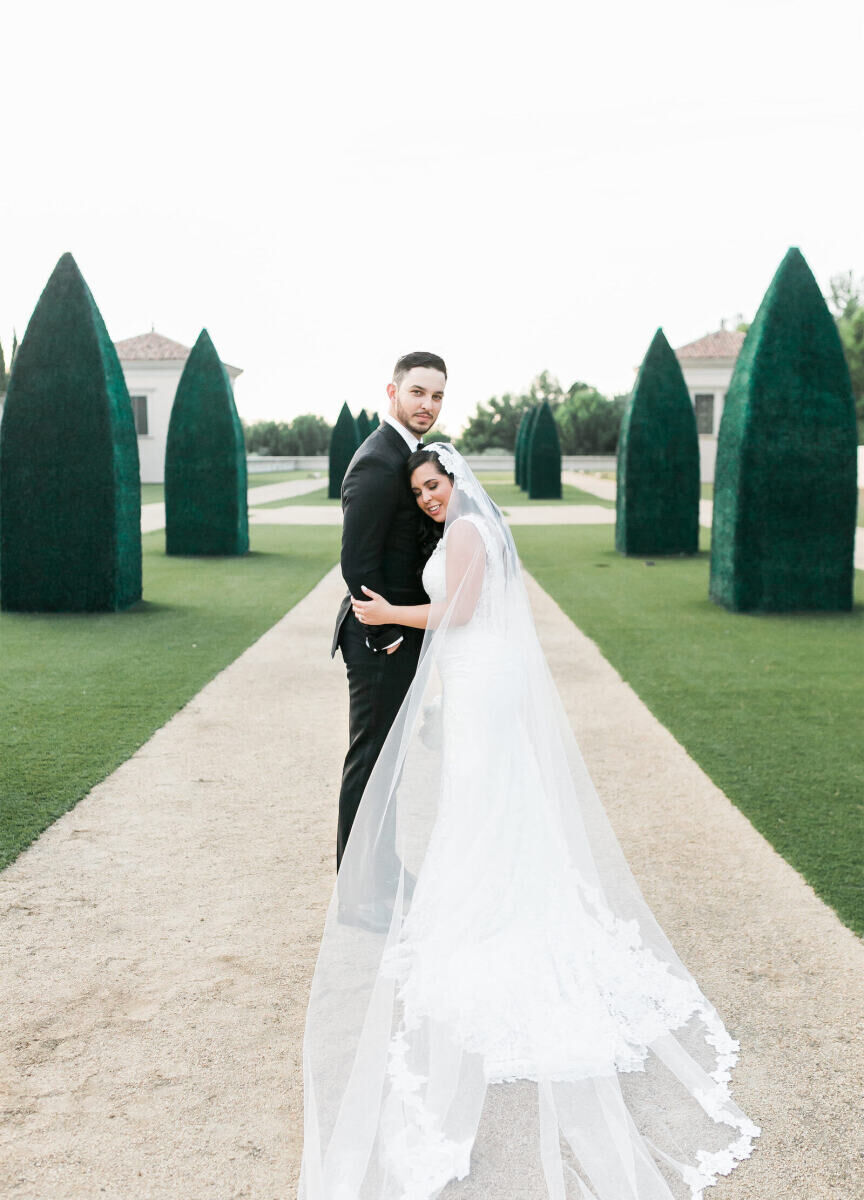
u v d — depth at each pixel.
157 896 4.01
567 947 3.15
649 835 4.67
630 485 16.97
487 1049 2.87
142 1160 2.51
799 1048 3.00
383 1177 2.46
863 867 4.29
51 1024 3.10
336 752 5.98
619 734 6.39
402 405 3.70
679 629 10.23
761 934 3.70
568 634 9.93
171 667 8.33
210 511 16.69
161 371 43.78
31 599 11.09
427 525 3.78
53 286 10.74
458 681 3.31
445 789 3.31
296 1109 2.71
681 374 16.89
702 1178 2.45
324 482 47.19
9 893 4.03
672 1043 2.96
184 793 5.23
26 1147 2.55
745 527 11.16
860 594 12.69
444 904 3.18
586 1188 2.43
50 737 6.22
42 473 10.90
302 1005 3.22
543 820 3.28
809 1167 2.50
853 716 6.82
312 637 9.71
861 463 40.03
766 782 5.43
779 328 10.97
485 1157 2.54
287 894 4.03
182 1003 3.22
